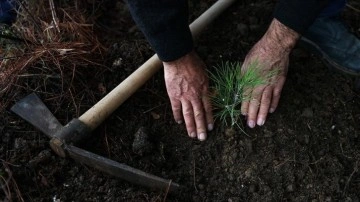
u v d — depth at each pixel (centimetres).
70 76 107
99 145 100
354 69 109
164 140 101
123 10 124
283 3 89
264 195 93
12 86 105
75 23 113
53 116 99
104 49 112
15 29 113
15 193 94
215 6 115
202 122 96
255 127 99
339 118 102
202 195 94
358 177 96
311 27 108
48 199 94
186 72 92
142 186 95
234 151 97
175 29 83
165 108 105
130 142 101
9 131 101
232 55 111
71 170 97
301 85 106
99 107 97
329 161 97
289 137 98
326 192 94
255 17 118
